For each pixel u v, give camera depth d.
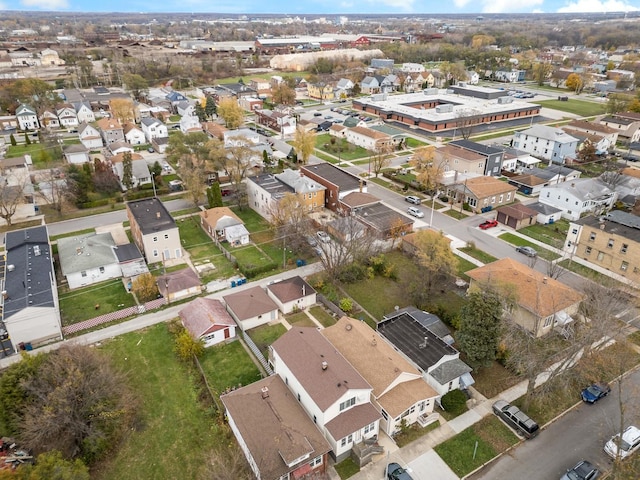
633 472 33.09
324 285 55.78
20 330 44.69
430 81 192.25
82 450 33.94
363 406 35.38
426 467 33.56
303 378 36.16
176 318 50.16
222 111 125.69
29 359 37.41
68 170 79.06
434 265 50.75
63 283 56.72
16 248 57.94
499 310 40.09
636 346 45.53
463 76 191.62
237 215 76.50
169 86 181.88
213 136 113.94
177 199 81.88
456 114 129.75
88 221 73.19
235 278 57.53
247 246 65.75
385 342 42.66
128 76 163.25
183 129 120.56
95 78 189.62
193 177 76.00
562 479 31.94
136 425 36.78
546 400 39.25
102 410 35.19
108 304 52.62
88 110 133.12
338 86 177.75
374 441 34.72
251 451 31.56
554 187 75.88
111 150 99.62
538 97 174.38
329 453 34.50
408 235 64.44
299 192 73.12
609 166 95.00
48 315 45.44
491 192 77.56
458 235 68.94
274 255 63.22
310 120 137.50
